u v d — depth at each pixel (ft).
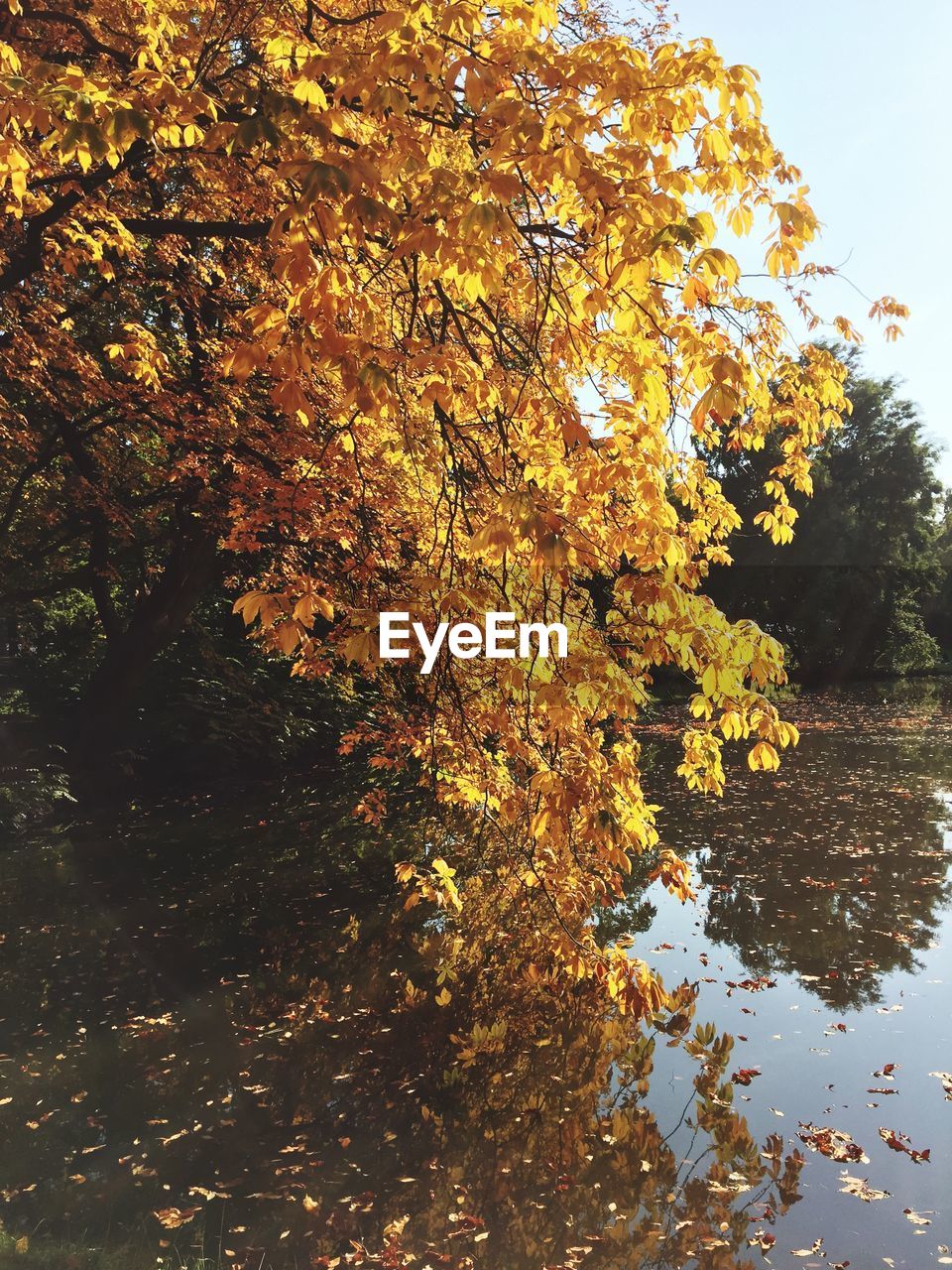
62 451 41.81
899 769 56.95
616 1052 18.86
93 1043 19.61
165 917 28.48
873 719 87.61
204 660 59.21
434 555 13.19
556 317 11.54
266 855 35.99
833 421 14.96
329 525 18.71
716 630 10.34
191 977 23.45
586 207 9.05
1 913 28.99
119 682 49.70
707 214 7.97
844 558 132.05
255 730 54.65
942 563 167.53
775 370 14.17
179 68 14.44
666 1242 12.50
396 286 12.35
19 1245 12.42
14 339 28.63
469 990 22.31
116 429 40.65
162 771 51.90
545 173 8.09
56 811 43.73
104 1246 12.47
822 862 34.19
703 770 12.31
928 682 139.33
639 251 7.80
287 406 8.20
